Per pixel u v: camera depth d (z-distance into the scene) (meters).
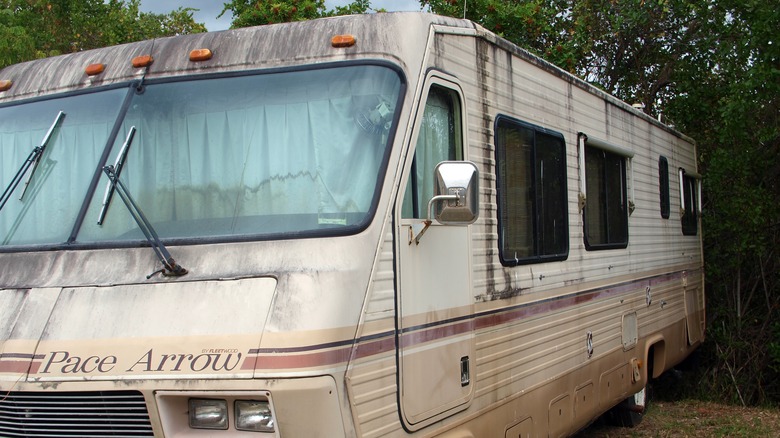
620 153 8.22
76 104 4.66
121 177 4.34
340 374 3.67
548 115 6.39
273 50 4.46
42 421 3.74
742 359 11.99
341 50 4.37
